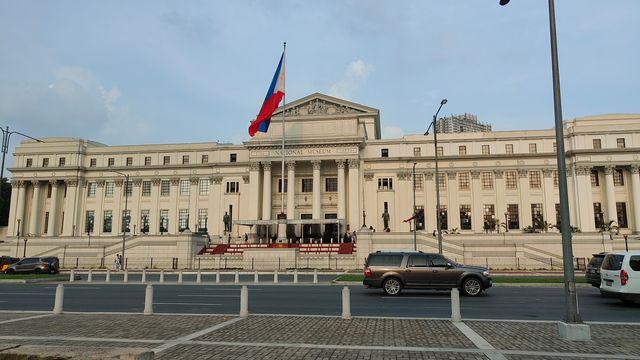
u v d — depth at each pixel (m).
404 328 13.24
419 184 72.50
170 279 36.84
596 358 9.71
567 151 69.12
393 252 24.00
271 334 12.35
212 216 75.88
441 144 72.69
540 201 69.38
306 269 50.03
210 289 27.08
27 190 81.75
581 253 54.31
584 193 67.19
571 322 11.84
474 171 71.44
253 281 33.94
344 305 15.18
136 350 6.39
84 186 80.25
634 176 66.81
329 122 71.31
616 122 68.25
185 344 11.05
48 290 26.86
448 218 70.75
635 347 10.78
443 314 16.50
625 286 18.53
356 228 67.44
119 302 20.50
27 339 11.58
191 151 79.12
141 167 79.38
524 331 12.79
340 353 10.12
